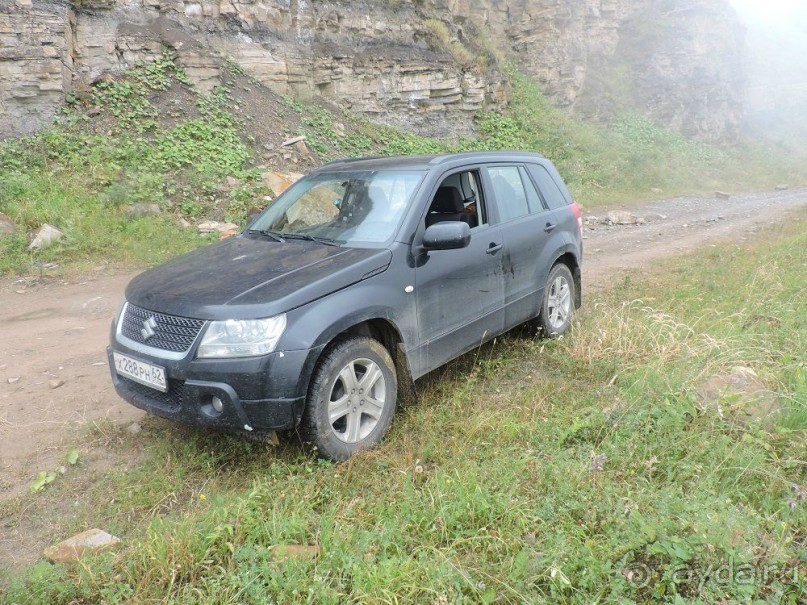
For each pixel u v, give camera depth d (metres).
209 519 3.06
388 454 3.78
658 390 4.20
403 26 19.88
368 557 2.73
